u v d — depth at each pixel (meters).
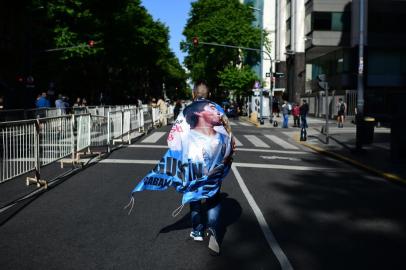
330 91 48.62
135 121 20.72
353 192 9.42
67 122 11.06
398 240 6.05
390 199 8.77
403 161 13.51
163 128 27.42
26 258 5.07
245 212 7.34
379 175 11.61
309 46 51.31
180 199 8.13
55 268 4.78
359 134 15.49
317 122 37.53
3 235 5.92
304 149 17.97
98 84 49.09
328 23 49.31
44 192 8.62
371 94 38.81
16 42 39.97
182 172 5.21
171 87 110.31
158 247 5.49
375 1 46.66
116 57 46.50
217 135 5.25
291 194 8.95
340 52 50.69
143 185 5.25
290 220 6.93
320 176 11.40
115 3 42.28
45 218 6.77
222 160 5.29
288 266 4.93
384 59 47.97
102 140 14.52
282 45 64.62
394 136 13.68
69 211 7.19
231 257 5.18
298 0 56.50
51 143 9.93
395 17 47.28
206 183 5.20
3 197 8.14
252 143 19.41
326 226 6.66
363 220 7.07
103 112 28.62
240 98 56.06
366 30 46.81
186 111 5.33
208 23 50.28
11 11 38.59
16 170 8.09
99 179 10.01
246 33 50.00
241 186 9.59
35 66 39.97
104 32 42.59
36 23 37.91
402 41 47.38
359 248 5.66
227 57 51.28
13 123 7.86
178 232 6.12
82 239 5.78
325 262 5.12
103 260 5.03
